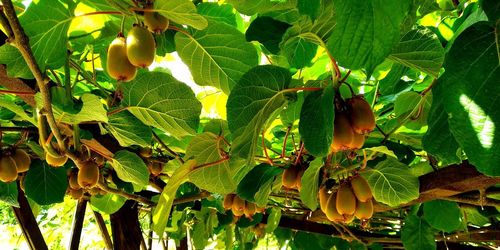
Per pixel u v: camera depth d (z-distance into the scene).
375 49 0.30
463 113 0.37
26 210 1.40
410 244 1.32
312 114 0.63
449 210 1.25
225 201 1.23
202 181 1.04
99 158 1.06
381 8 0.29
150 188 1.74
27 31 0.61
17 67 0.64
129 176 1.08
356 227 1.75
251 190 0.95
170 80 0.80
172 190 0.98
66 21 0.63
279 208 1.52
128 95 0.83
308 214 1.60
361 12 0.29
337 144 0.64
